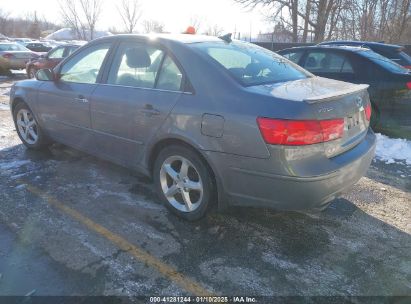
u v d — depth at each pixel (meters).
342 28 23.78
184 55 3.29
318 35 22.55
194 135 3.05
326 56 6.81
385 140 6.00
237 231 3.27
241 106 2.81
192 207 3.32
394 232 3.34
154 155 3.57
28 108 5.04
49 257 2.84
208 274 2.71
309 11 22.75
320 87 3.16
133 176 4.36
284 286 2.61
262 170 2.75
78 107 4.15
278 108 2.66
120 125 3.70
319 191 2.73
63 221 3.36
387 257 2.96
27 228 3.22
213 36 3.86
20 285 2.54
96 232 3.20
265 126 2.66
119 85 3.77
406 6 21.23
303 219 3.51
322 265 2.84
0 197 3.78
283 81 3.29
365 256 2.97
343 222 3.49
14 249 2.92
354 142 3.08
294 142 2.61
